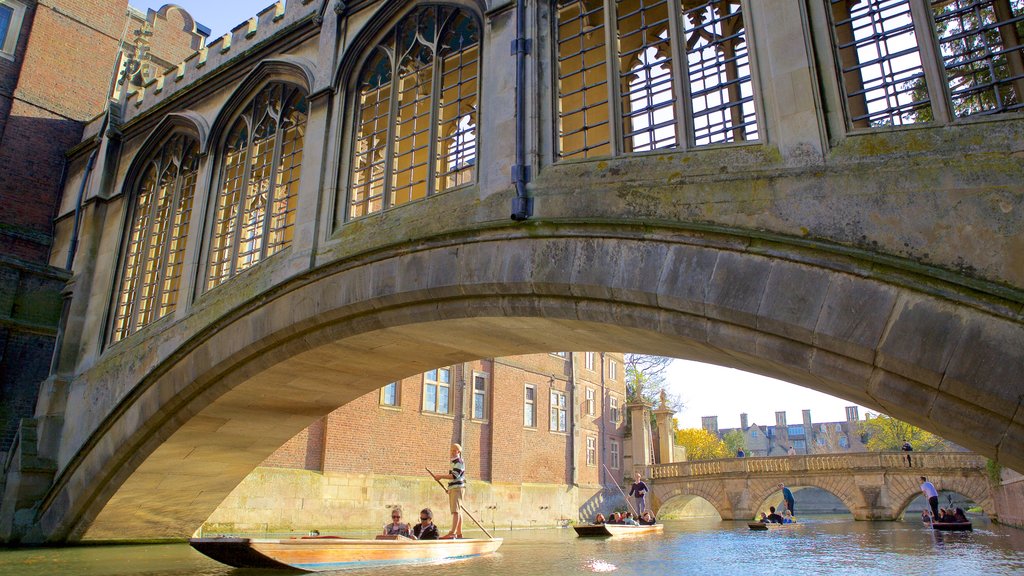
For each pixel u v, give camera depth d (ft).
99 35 59.31
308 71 36.27
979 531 67.51
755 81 21.66
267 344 33.78
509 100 27.25
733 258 20.20
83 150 52.80
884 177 18.67
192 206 41.29
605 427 119.65
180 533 50.34
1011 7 23.71
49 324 46.80
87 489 41.47
